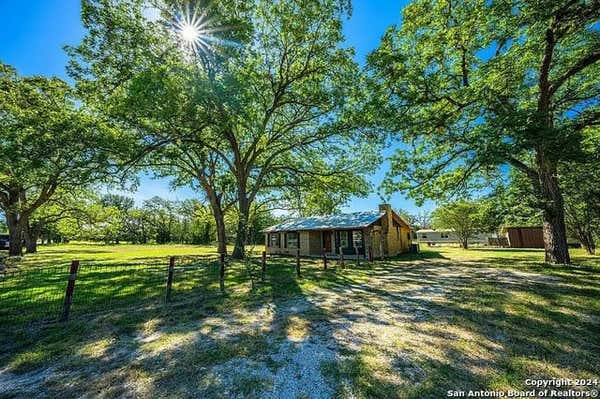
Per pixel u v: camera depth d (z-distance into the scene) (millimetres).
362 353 3742
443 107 12156
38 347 4160
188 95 11445
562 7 7996
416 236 53469
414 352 3750
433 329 4598
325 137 16484
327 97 14578
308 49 14898
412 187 13789
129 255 23312
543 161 8961
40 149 10531
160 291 7980
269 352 3848
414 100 11805
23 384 3137
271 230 25141
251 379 3137
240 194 17562
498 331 4418
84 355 3867
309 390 2896
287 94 16281
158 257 20562
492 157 8742
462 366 3350
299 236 23281
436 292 7234
